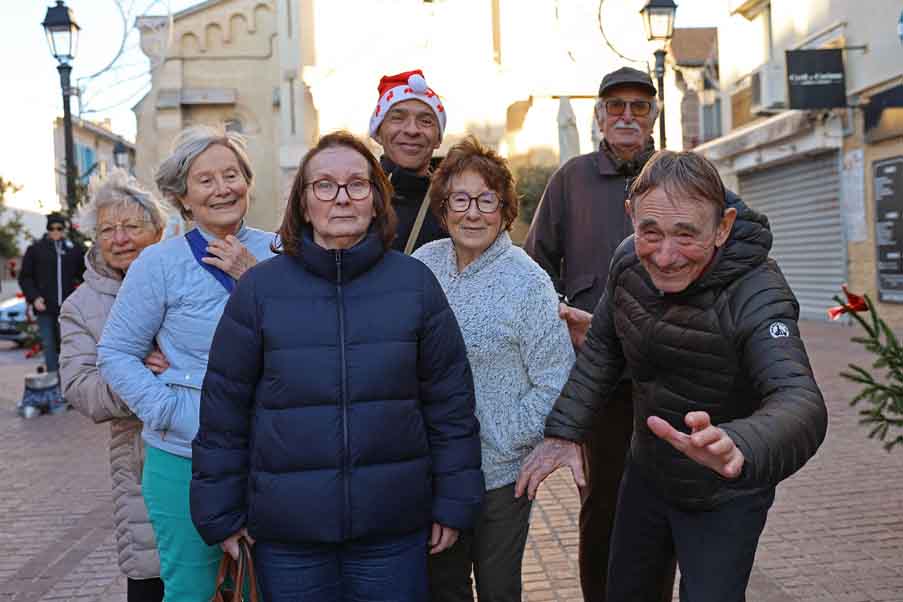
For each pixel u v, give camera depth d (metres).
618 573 2.81
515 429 2.93
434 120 3.56
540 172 20.89
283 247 2.65
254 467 2.54
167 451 2.91
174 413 2.87
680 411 2.49
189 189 2.98
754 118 19.73
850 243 16.02
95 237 3.36
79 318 3.23
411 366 2.58
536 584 4.48
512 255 3.01
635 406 2.69
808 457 2.09
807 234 17.77
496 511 2.97
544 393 2.92
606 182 3.68
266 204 25.86
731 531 2.47
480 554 3.01
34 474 7.30
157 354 2.98
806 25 17.19
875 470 6.26
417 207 3.55
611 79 3.61
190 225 3.56
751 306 2.32
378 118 3.57
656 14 12.17
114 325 2.93
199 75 25.78
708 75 23.88
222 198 2.98
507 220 3.02
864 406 8.32
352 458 2.50
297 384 2.50
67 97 11.98
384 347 2.54
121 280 3.32
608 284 2.69
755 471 1.96
